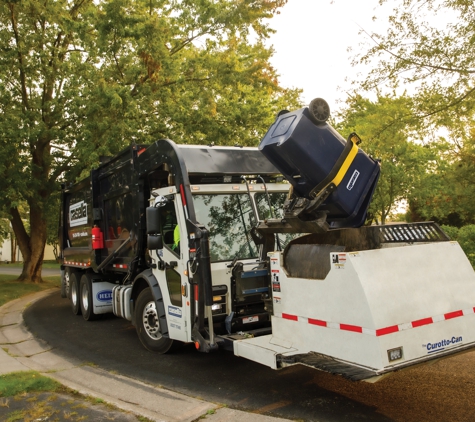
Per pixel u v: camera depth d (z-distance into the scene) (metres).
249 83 16.16
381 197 15.59
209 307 5.80
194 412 4.71
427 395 5.04
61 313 12.05
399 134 10.33
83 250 11.02
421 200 16.36
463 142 12.61
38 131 16.69
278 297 5.17
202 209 6.58
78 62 16.09
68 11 19.11
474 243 13.78
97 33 16.19
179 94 17.50
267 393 5.29
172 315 6.67
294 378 5.80
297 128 4.84
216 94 17.62
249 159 7.25
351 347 4.23
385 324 4.05
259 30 15.62
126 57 16.47
